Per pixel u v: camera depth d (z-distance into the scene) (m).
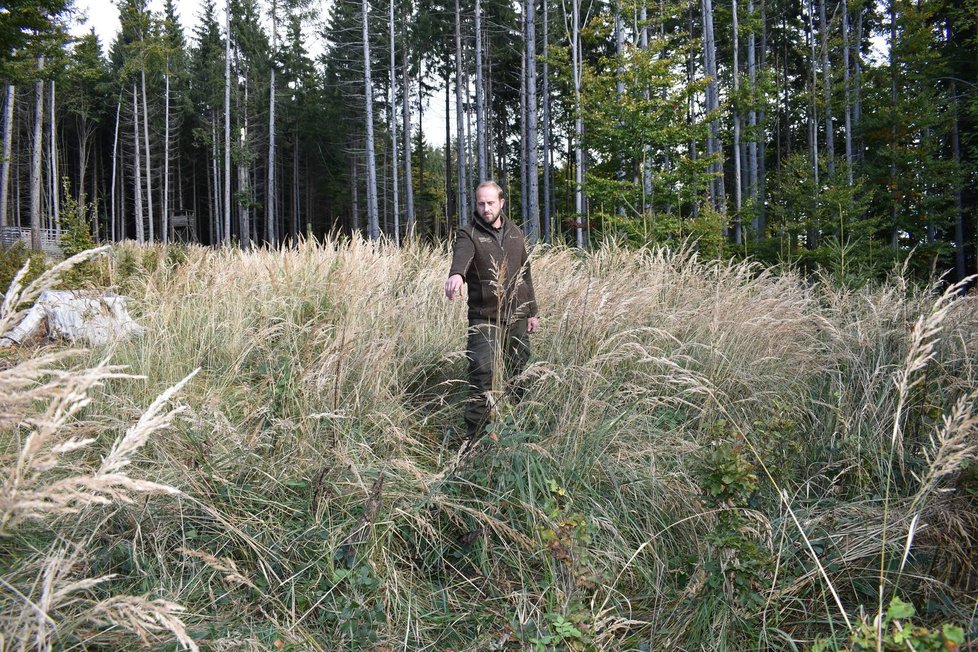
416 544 2.66
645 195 11.59
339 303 4.65
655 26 20.31
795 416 3.82
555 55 18.47
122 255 7.79
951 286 1.99
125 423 2.93
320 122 39.66
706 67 18.52
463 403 3.93
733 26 20.34
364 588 2.41
